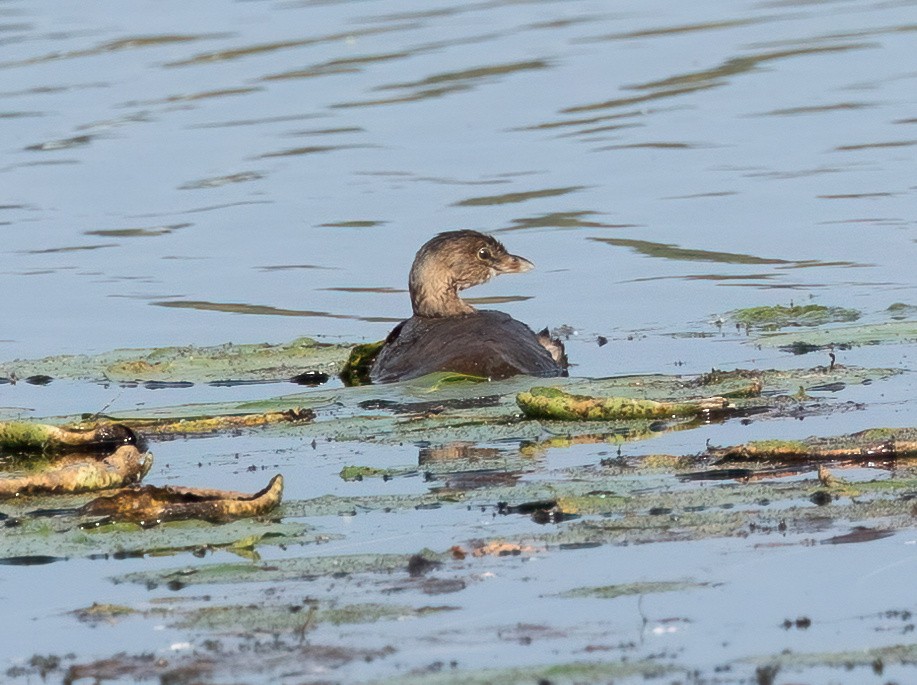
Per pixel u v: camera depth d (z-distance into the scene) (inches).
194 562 361.7
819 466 409.1
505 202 859.4
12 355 645.9
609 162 925.8
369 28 1283.2
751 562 341.4
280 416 505.4
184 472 449.7
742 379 514.6
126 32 1305.4
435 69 1148.5
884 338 573.9
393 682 284.2
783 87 1067.9
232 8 1379.2
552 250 775.7
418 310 641.6
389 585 338.3
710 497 384.5
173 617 325.1
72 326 690.2
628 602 324.2
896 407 479.2
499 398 521.7
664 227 801.6
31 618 331.6
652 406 480.7
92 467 431.2
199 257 795.4
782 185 861.2
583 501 385.7
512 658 297.1
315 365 599.2
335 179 921.5
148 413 516.7
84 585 348.8
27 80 1180.5
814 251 745.0
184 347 630.5
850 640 299.9
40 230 858.1
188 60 1210.6
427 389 532.7
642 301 685.3
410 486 416.8
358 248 798.5
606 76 1115.9
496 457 442.9
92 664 302.8
